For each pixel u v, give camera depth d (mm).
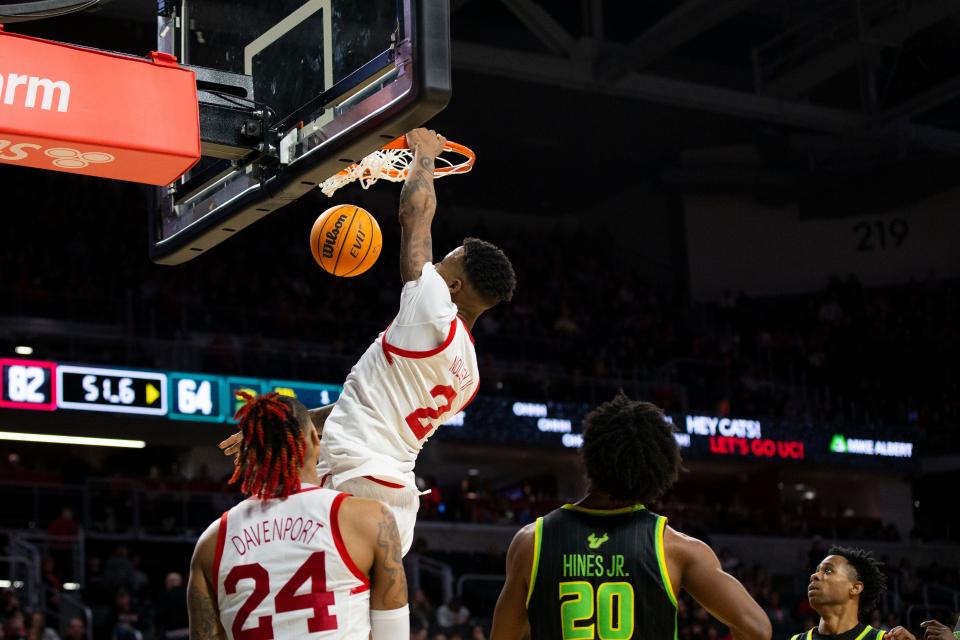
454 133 25672
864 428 23422
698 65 24562
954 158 26703
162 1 4895
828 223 28188
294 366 18594
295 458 2855
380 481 3328
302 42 4148
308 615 2738
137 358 17750
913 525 24781
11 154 3736
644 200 29516
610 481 3027
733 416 22359
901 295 27172
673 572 2988
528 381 20859
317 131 3998
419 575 16812
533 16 21859
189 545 16438
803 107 24391
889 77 23969
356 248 3914
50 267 20594
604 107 24844
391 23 3727
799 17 23188
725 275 28500
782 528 22453
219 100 4199
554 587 2990
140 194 23297
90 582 15266
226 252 22938
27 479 17219
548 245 28484
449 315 3414
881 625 17750
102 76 3744
